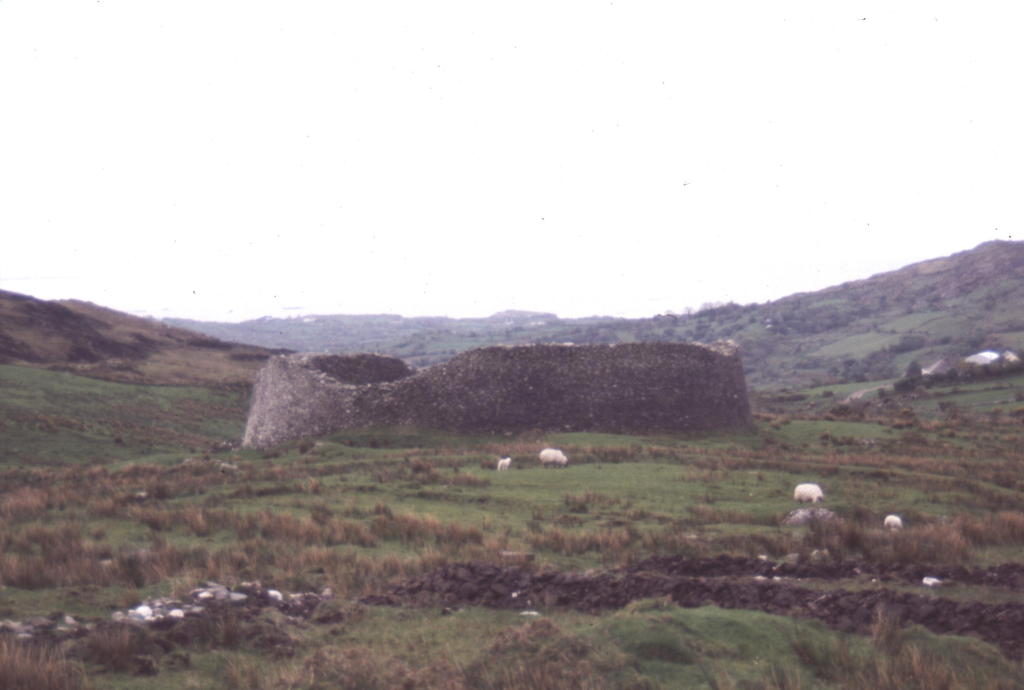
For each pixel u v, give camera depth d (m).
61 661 10.21
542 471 30.91
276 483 28.98
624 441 39.66
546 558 18.05
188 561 16.66
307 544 19.28
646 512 23.47
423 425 42.66
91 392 67.94
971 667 10.78
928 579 15.25
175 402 72.62
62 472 38.03
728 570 16.44
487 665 10.89
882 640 11.36
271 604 13.74
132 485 30.11
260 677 10.62
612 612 13.42
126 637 10.98
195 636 11.84
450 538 19.66
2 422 53.06
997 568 15.89
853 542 18.53
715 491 27.03
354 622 13.36
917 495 26.75
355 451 38.31
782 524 22.09
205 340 128.12
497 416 42.62
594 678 10.19
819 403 87.06
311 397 44.59
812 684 10.31
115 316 130.88
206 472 34.44
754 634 11.35
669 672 10.35
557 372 43.59
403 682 10.52
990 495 26.78
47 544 18.55
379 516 22.44
